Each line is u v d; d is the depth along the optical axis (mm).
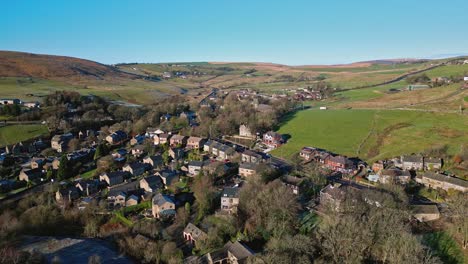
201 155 191000
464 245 89812
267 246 97312
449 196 121875
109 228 125812
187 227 116250
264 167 149250
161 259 103562
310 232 104000
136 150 199500
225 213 123688
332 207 109438
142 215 133500
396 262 79125
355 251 86688
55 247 112625
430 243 92500
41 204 140250
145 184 152125
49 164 180625
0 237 109938
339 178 149750
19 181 164375
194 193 143750
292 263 82250
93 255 106875
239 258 93000
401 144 173375
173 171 166000
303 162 168875
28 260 97125
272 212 109188
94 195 151750
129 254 108562
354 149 179000
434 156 152000
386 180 132375
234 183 151750
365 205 106125
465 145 158625
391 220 91875
